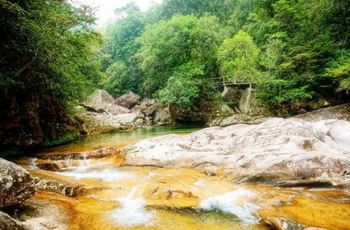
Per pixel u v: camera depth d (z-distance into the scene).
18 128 14.74
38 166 10.38
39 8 11.54
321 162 7.87
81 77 18.48
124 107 35.53
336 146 10.11
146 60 33.19
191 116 29.59
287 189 7.48
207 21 31.73
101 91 37.44
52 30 11.80
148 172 9.29
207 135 11.65
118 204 6.65
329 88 24.80
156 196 7.05
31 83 14.81
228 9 48.62
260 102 26.61
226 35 33.16
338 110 18.89
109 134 20.33
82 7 14.12
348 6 22.08
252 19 36.38
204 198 7.01
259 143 9.88
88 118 24.19
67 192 7.07
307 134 10.04
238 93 30.19
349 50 22.06
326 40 23.67
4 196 5.22
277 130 10.34
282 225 5.29
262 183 7.85
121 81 45.31
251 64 26.80
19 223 4.54
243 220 5.85
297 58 23.69
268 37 29.66
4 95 13.77
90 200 6.88
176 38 31.06
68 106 19.48
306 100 24.73
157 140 12.06
